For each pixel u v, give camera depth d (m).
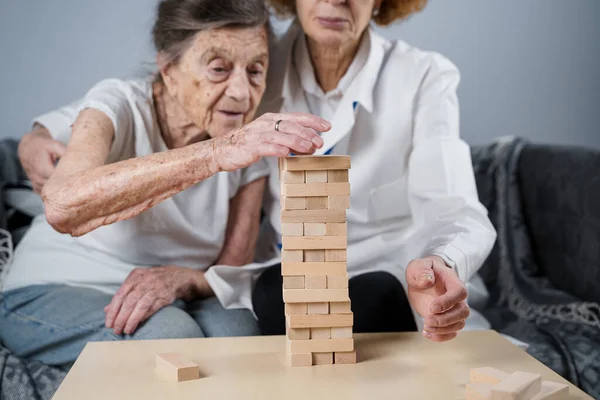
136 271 1.82
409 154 1.98
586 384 1.72
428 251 1.60
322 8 1.89
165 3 1.91
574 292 2.10
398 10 2.09
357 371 1.15
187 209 1.91
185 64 1.90
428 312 1.29
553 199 2.16
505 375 1.06
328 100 2.00
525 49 2.38
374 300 1.82
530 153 2.27
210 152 1.29
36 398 1.62
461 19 2.34
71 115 2.02
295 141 1.17
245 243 1.99
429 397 1.04
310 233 1.16
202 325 1.81
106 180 1.36
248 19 1.89
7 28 2.19
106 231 1.89
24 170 2.05
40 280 1.87
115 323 1.71
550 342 1.83
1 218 2.01
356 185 1.97
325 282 1.17
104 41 2.21
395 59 2.01
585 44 2.39
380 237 1.98
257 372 1.15
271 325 1.88
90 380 1.12
